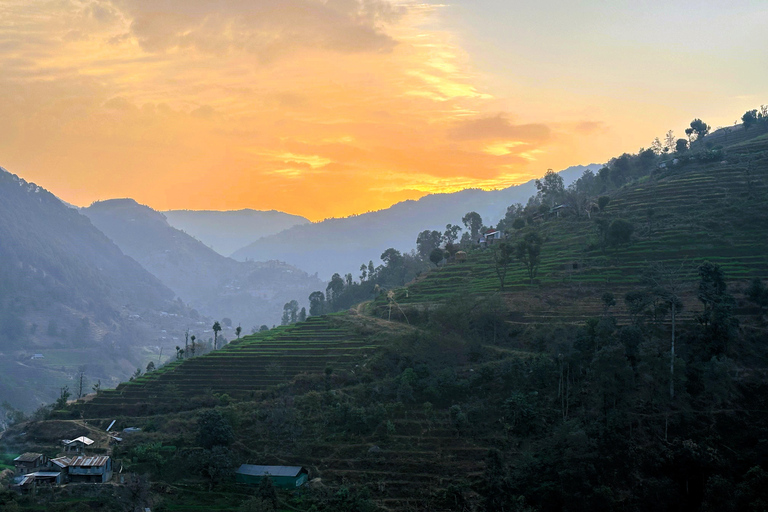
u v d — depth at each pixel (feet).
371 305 569.64
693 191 574.56
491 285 508.53
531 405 314.76
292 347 468.75
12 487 275.18
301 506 281.74
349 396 364.79
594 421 297.33
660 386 305.12
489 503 274.77
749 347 326.24
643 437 287.89
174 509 278.05
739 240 471.21
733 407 296.51
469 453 306.76
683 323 349.00
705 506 250.16
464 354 382.22
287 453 324.60
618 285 451.12
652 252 486.79
